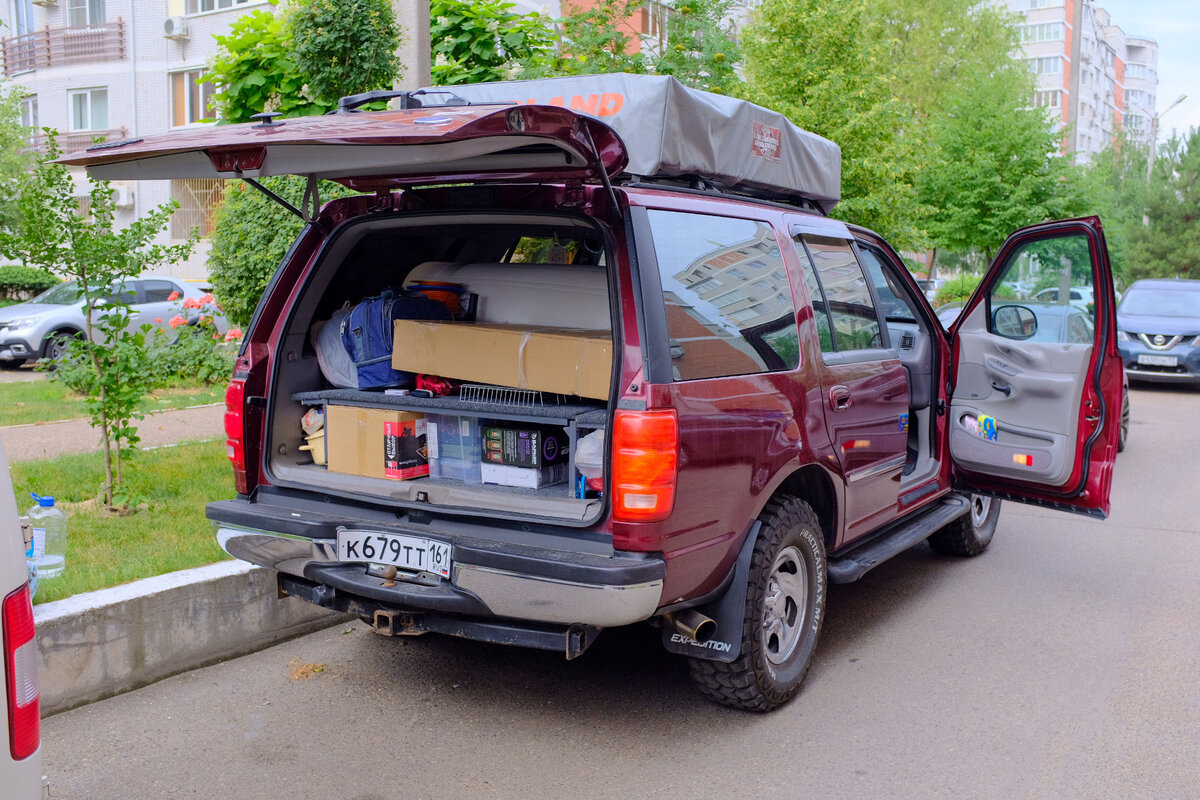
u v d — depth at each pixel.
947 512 5.62
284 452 4.11
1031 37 87.94
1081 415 5.27
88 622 3.95
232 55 7.77
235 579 4.47
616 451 3.20
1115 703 4.14
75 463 6.96
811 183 5.21
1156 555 6.48
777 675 4.00
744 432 3.57
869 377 4.57
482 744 3.71
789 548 4.00
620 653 4.64
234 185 8.05
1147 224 45.69
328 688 4.19
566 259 4.58
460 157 3.03
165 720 3.86
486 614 3.38
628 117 4.01
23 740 1.92
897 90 24.19
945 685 4.32
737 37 13.51
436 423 3.88
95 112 26.14
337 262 4.18
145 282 15.66
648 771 3.52
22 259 5.46
